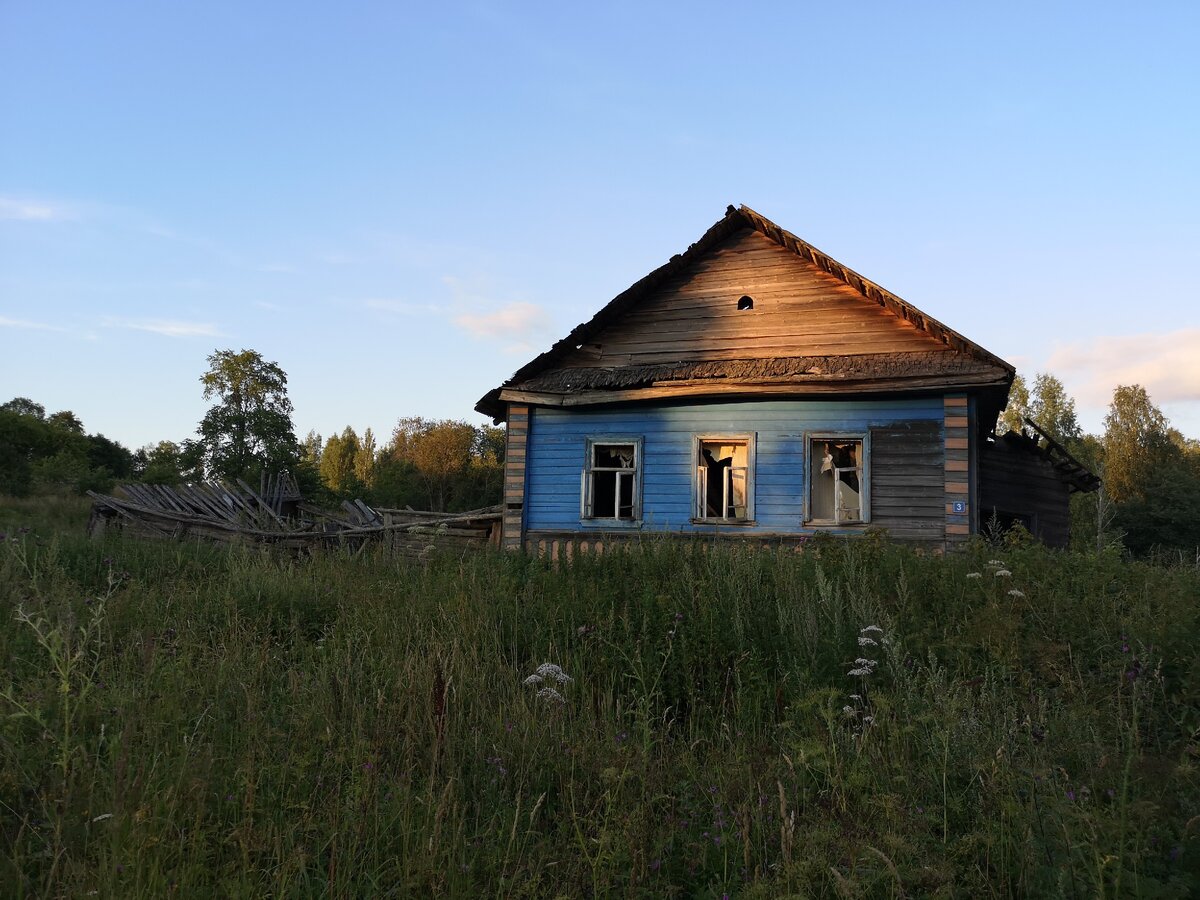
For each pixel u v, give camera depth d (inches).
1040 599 286.8
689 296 682.2
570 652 268.1
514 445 664.4
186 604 324.2
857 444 606.9
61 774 154.7
